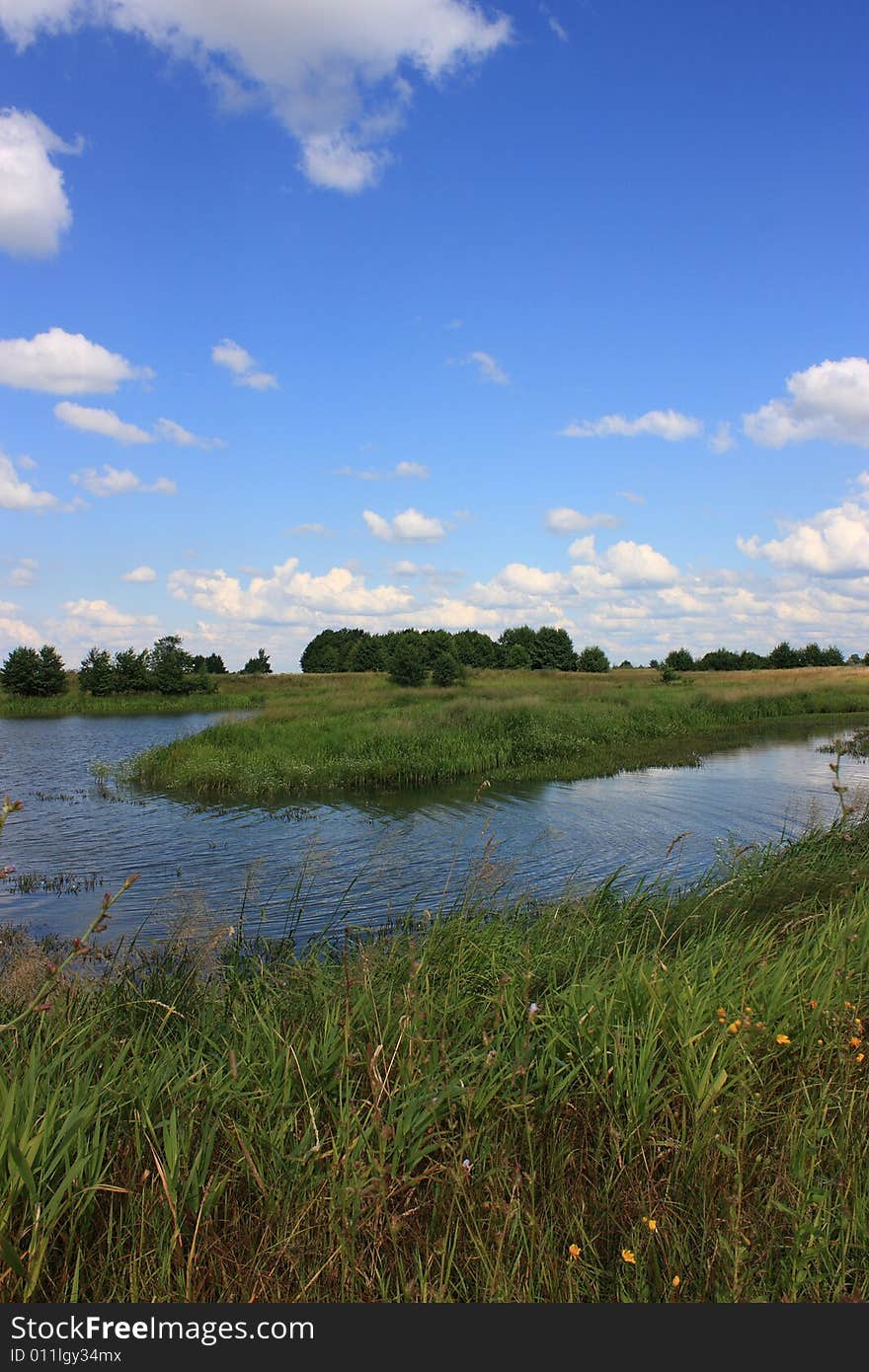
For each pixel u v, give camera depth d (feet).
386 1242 9.12
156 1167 9.37
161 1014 15.97
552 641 314.96
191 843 44.83
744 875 27.25
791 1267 8.61
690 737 98.99
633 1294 8.57
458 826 48.03
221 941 22.57
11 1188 8.50
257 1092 11.09
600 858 39.42
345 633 368.89
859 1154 10.00
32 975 16.34
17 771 79.05
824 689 161.07
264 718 101.19
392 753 71.51
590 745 84.84
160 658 217.97
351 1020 12.67
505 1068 11.55
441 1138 10.40
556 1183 9.89
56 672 206.90
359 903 31.78
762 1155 10.20
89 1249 9.07
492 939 18.58
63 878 37.42
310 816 52.49
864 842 30.63
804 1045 12.23
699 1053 11.58
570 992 13.56
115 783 69.41
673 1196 9.68
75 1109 9.62
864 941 16.61
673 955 18.61
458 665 205.87
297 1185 9.43
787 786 62.34
